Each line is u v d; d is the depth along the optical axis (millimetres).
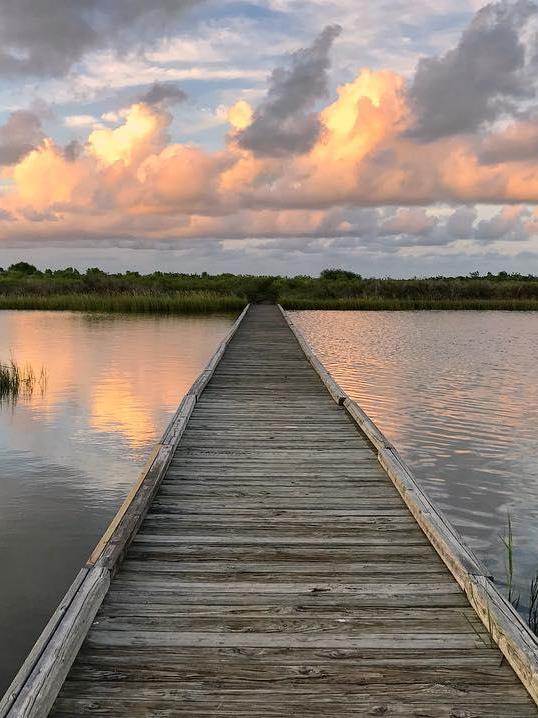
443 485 7125
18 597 4422
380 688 2613
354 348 19562
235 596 3410
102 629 3043
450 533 4027
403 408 11141
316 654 2859
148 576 3635
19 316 31000
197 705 2492
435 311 36406
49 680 2418
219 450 6387
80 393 12172
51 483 6930
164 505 4812
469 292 41500
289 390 9867
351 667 2760
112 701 2506
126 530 3984
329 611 3260
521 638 2766
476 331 25047
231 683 2637
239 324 21734
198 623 3117
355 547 4094
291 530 4367
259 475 5578
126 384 13141
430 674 2709
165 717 2418
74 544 5328
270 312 30000
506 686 2623
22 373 14375
